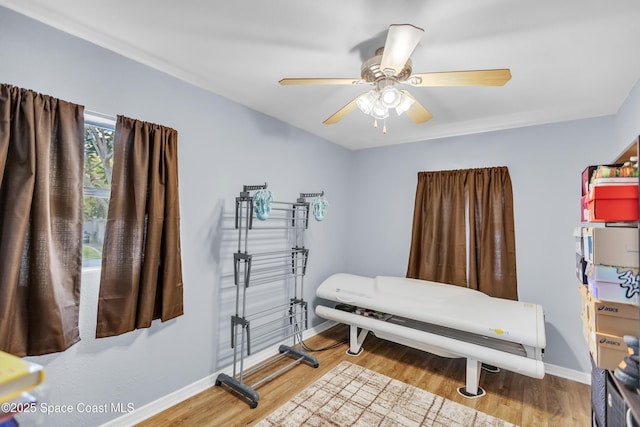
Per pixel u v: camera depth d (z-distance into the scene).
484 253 2.89
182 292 2.01
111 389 1.75
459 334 2.46
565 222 2.60
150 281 1.81
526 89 2.08
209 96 2.26
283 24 1.46
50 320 1.43
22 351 1.39
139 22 1.48
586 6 1.26
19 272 1.36
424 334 2.47
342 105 2.52
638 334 1.09
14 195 1.34
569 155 2.61
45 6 1.38
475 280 2.92
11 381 0.63
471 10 1.30
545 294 2.66
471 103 2.34
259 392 2.23
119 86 1.77
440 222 3.21
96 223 1.78
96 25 1.51
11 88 1.36
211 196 2.28
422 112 1.83
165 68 1.94
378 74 1.51
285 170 2.97
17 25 1.42
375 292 2.90
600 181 1.16
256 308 2.68
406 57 1.26
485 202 2.91
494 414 2.02
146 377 1.91
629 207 1.12
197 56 1.79
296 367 2.63
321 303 3.48
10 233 1.32
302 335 3.18
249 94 2.33
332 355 2.88
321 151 3.46
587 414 2.03
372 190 3.82
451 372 2.58
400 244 3.58
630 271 1.10
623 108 2.21
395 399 2.17
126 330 1.73
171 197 1.92
